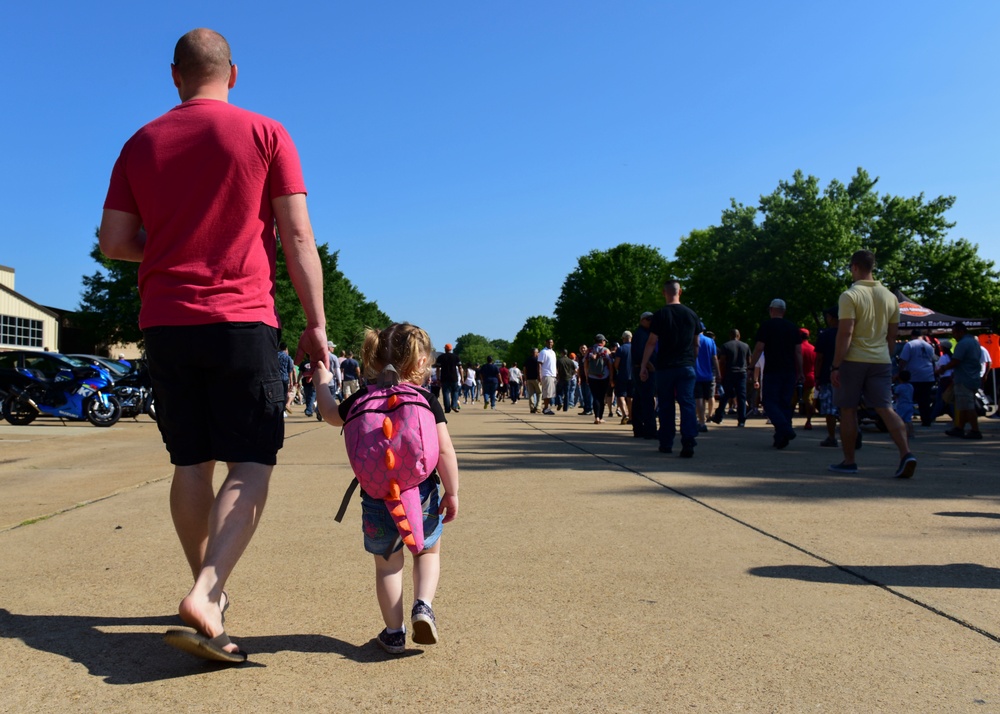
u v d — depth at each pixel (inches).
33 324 1829.5
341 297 2822.3
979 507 214.8
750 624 121.6
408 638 116.6
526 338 5826.8
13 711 92.0
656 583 143.2
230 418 108.6
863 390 281.1
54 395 599.8
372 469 105.6
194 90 117.0
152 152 109.6
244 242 109.3
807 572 149.6
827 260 1945.1
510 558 161.2
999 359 727.7
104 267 2015.3
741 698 95.4
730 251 2084.2
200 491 114.8
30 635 117.4
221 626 102.3
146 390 681.0
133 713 91.4
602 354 616.1
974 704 93.4
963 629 118.9
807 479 269.3
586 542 175.0
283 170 112.4
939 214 2012.8
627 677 102.0
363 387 114.2
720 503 222.1
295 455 354.6
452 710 92.4
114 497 238.1
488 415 800.9
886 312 279.3
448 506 114.5
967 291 1925.4
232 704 94.0
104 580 146.6
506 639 115.9
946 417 713.0
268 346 110.3
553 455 351.3
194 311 106.1
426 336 115.2
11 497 240.2
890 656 108.5
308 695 96.6
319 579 147.1
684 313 347.9
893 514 205.2
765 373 378.6
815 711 91.9
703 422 521.0
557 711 92.2
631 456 346.0
